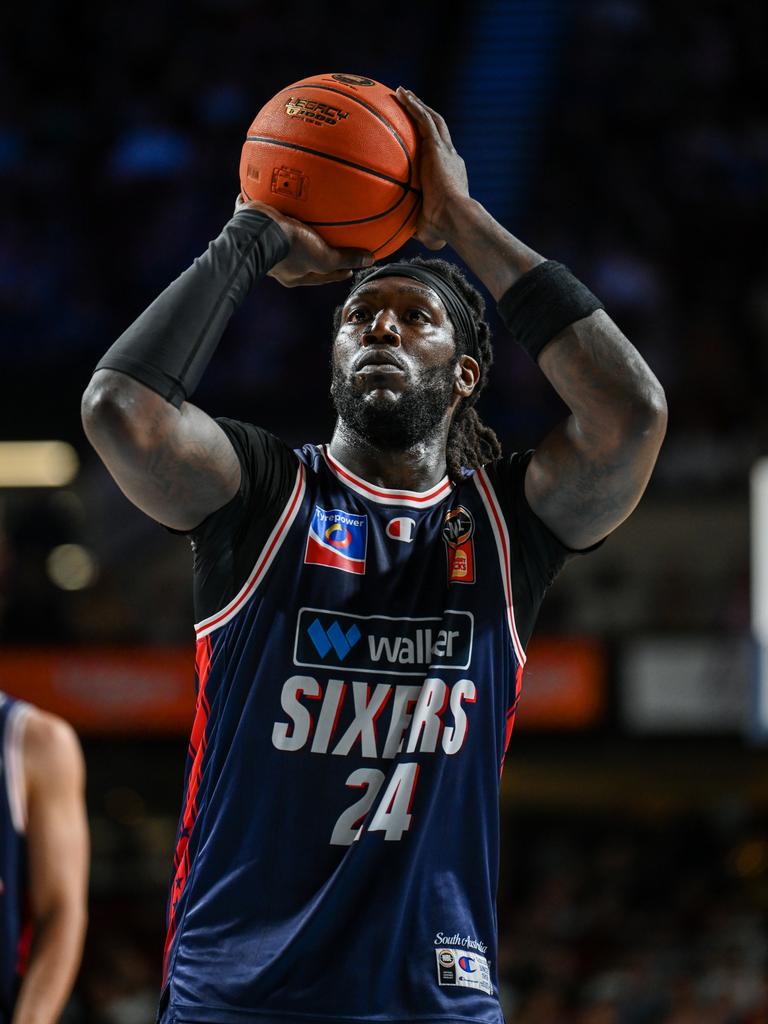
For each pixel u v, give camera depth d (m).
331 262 6.91
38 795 9.89
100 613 28.28
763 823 30.66
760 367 30.52
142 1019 22.03
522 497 6.66
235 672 6.13
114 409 5.93
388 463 6.66
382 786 5.99
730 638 25.81
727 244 33.12
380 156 6.79
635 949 24.84
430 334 6.62
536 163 34.94
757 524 30.09
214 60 35.75
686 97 35.72
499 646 6.36
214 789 6.06
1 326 30.70
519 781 28.98
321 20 37.09
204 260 6.39
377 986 5.73
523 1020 22.62
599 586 31.41
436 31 37.69
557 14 37.47
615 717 25.83
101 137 33.88
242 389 29.38
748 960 23.86
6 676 25.64
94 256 31.69
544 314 6.37
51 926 9.68
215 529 6.23
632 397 6.22
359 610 6.21
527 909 27.03
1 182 32.59
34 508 30.03
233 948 5.79
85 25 35.97
